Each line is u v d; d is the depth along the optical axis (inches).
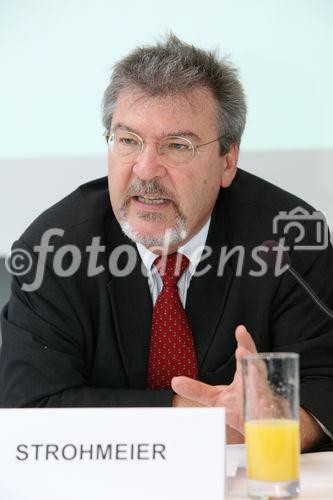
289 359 68.8
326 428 96.0
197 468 70.4
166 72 108.5
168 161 108.3
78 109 166.6
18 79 166.9
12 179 167.5
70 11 166.1
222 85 112.8
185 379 84.9
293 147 163.9
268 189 124.4
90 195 121.6
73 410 71.8
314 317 112.7
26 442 71.6
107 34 165.8
